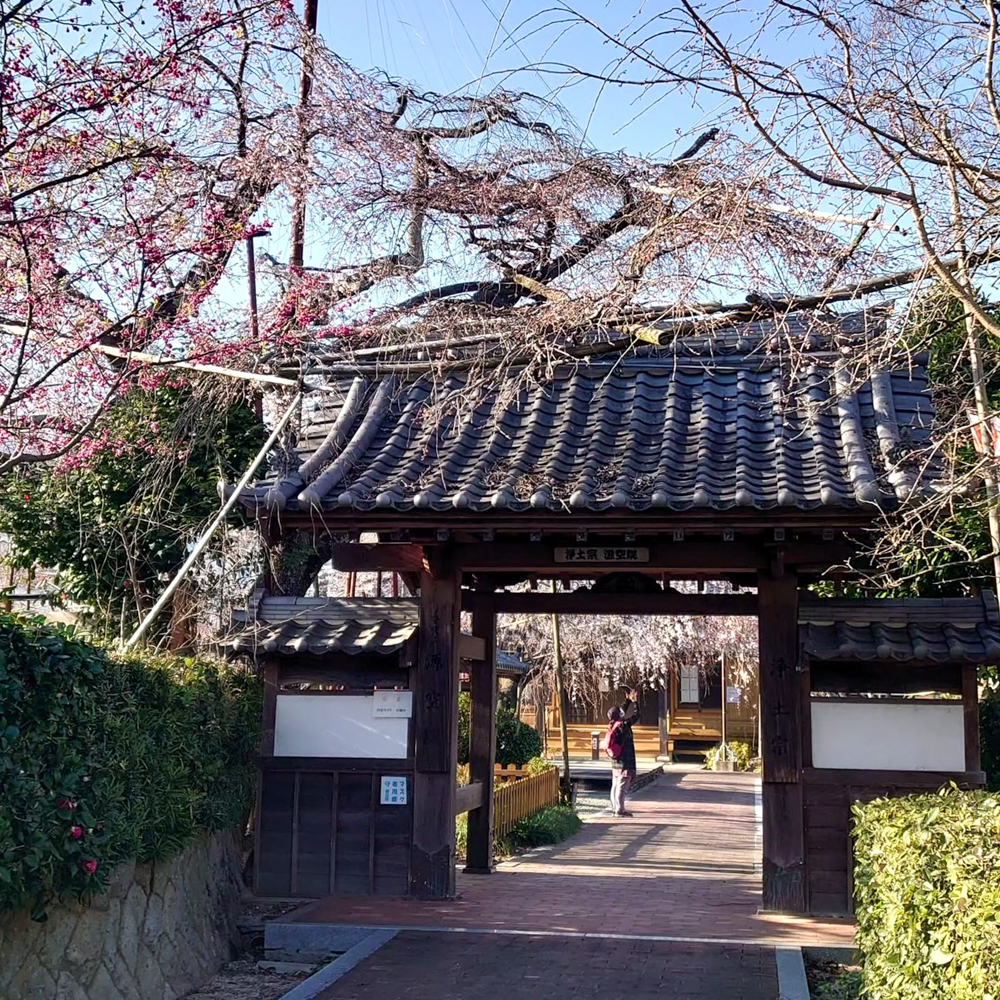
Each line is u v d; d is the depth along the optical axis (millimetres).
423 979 7438
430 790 9844
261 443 11398
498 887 10617
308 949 8719
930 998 5152
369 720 10023
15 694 5828
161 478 10875
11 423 9836
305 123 11742
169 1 6953
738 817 19719
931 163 5828
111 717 6973
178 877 8297
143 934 7543
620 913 9383
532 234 11297
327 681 10148
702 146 7223
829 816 9156
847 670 9320
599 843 15602
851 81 5512
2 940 6051
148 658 7926
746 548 9469
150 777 7582
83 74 6863
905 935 5469
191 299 9438
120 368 10305
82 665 6551
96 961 6914
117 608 11219
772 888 9172
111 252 8148
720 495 8648
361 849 9898
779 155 5828
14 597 11688
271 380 9453
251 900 9844
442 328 9945
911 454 6570
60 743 6309
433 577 10008
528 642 28391
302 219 12711
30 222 7277
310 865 9922
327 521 9203
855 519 8484
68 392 10547
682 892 10578
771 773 9211
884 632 9188
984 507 6102
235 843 9844
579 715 36062
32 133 6871
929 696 9719
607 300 7141
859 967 7852
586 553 9734
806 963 8078
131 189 7840
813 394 9703
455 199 11344
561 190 10164
